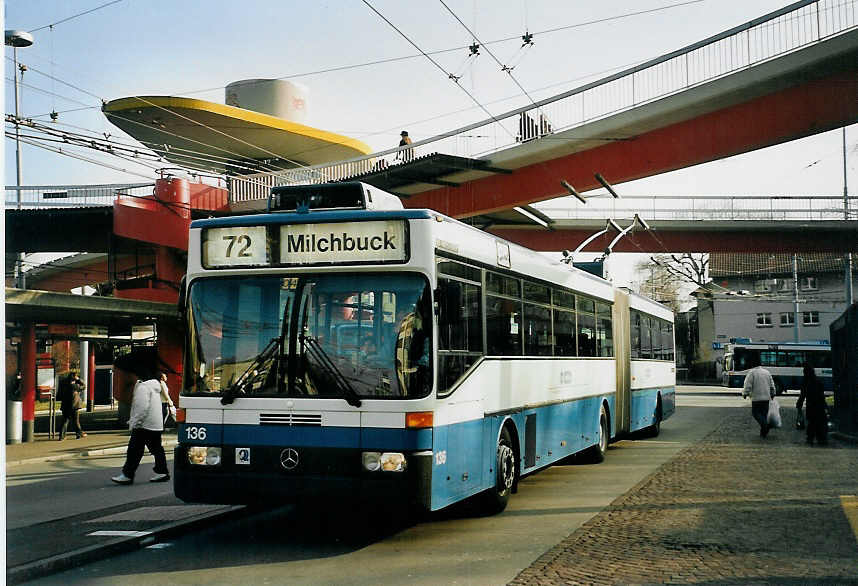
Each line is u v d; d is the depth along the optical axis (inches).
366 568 291.4
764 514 385.4
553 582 264.4
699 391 2234.3
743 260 3026.6
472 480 355.9
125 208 1218.6
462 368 347.9
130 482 529.3
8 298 768.9
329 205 346.9
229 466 320.8
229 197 1306.6
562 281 524.4
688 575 271.9
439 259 327.9
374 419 308.8
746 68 882.1
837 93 853.2
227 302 332.5
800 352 2240.4
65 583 275.6
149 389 534.3
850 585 258.8
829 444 741.9
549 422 482.3
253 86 1865.2
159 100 1560.0
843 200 1840.6
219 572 288.2
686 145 982.4
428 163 1129.4
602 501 434.0
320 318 321.1
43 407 1782.7
